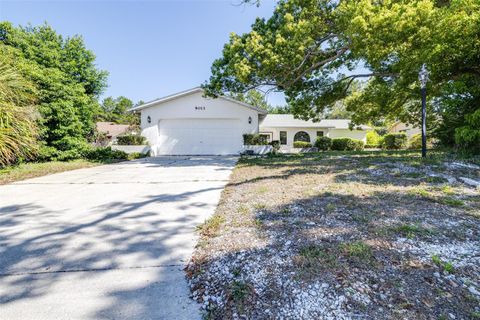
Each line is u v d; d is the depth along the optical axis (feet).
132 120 81.15
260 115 48.44
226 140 46.26
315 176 16.53
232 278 5.55
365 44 24.17
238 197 12.44
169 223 9.47
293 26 26.35
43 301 5.10
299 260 5.90
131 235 8.40
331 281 5.08
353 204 9.92
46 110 29.60
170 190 15.17
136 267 6.38
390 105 35.83
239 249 6.79
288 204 10.46
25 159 27.96
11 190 15.69
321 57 32.37
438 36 20.06
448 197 10.37
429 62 20.72
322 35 29.37
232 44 29.27
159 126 46.37
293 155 36.55
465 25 18.57
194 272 6.03
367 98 37.81
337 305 4.45
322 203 10.30
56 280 5.85
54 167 25.76
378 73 32.81
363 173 16.49
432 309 4.20
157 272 6.13
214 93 34.94
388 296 4.57
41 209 11.47
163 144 46.47
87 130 38.09
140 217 10.21
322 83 37.91
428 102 33.01
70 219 10.07
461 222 7.69
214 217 9.66
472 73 20.99
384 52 25.05
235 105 45.78
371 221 7.98
